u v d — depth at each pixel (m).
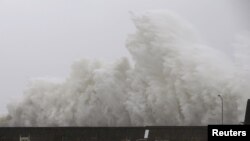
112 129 68.62
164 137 66.00
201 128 65.06
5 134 76.44
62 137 71.88
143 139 64.56
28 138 73.50
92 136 69.88
